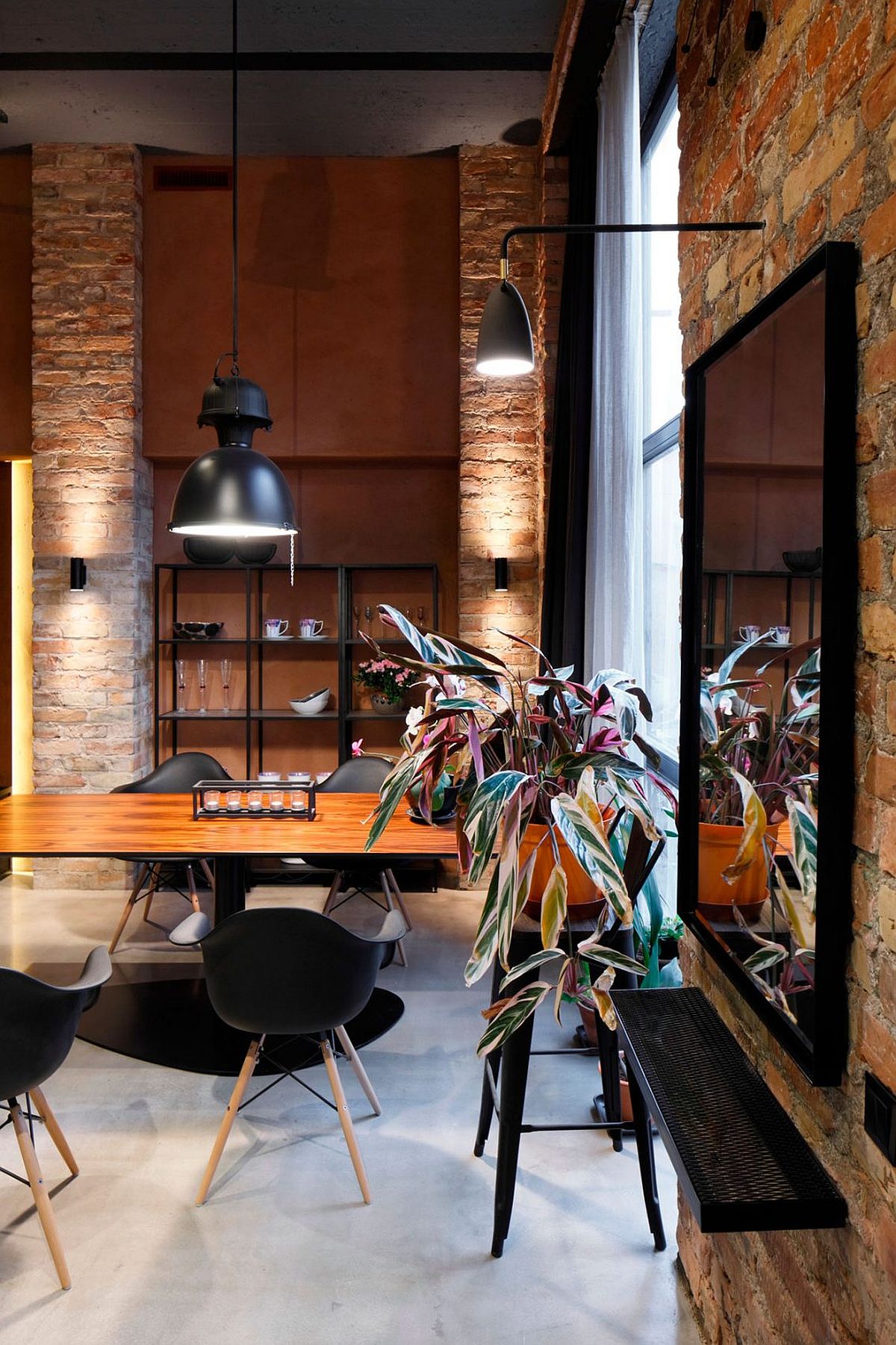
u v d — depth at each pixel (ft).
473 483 16.71
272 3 12.24
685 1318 6.83
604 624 11.66
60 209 16.43
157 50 13.37
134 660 16.90
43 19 12.59
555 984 6.93
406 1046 11.09
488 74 13.99
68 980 12.77
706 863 6.05
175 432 16.94
